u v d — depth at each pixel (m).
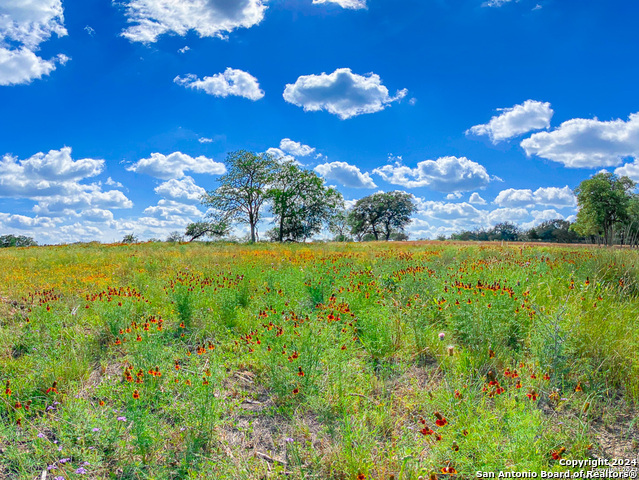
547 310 4.90
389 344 4.71
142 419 3.02
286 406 3.64
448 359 4.21
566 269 7.83
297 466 2.78
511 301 5.05
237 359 4.53
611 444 2.88
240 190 45.34
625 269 7.14
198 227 46.16
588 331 4.20
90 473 2.68
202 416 3.14
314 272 8.93
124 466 2.77
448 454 2.69
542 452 2.63
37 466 2.76
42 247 23.42
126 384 3.76
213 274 9.31
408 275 7.19
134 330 4.92
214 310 6.18
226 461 2.82
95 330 5.43
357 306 6.09
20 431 3.15
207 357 4.59
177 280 7.85
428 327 4.94
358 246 23.95
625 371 3.75
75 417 3.07
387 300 6.21
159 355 4.12
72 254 16.25
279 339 4.45
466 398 3.23
